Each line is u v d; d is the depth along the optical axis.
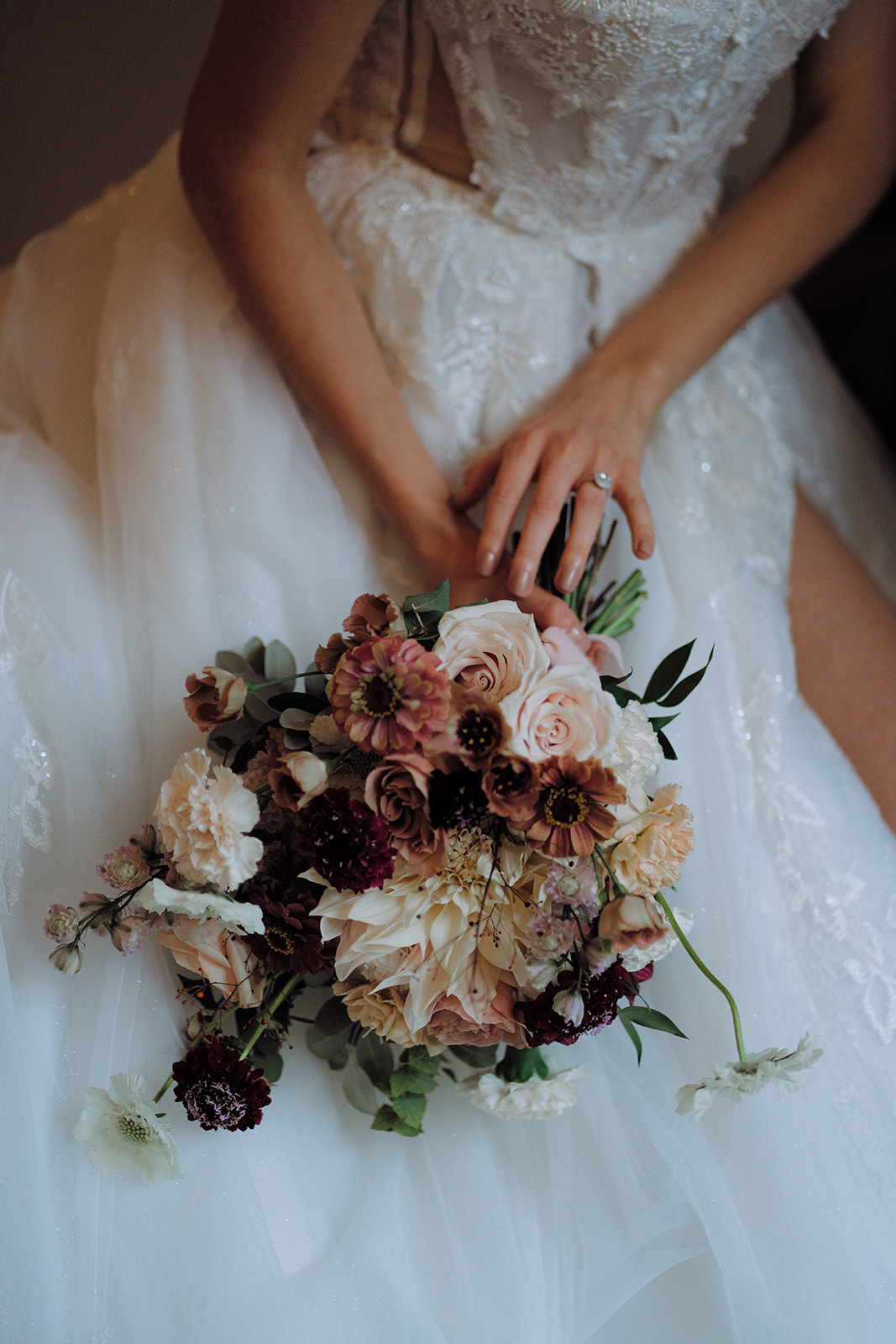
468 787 0.74
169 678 0.90
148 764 0.89
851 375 1.87
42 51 1.78
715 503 1.06
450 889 0.77
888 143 1.12
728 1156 0.84
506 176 1.04
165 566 0.92
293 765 0.76
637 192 1.07
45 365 1.05
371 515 1.02
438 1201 0.84
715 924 0.88
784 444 1.15
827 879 0.92
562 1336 0.81
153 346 0.99
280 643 0.88
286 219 0.97
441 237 1.04
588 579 0.96
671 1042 0.88
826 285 1.87
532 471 0.95
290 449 0.99
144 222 1.07
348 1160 0.85
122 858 0.79
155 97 1.83
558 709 0.75
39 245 1.09
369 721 0.75
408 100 1.05
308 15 0.90
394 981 0.77
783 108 1.71
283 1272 0.79
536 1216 0.84
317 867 0.75
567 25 0.94
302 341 0.97
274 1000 0.82
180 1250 0.78
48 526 0.94
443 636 0.77
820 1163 0.83
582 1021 0.77
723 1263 0.80
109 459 0.96
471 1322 0.80
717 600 1.00
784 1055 0.76
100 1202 0.79
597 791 0.74
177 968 0.86
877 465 1.37
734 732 0.95
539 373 1.04
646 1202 0.83
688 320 1.04
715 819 0.91
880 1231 0.83
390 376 1.04
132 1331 0.77
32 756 0.85
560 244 1.07
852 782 0.99
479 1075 0.83
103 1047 0.82
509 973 0.79
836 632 1.08
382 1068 0.84
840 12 1.09
